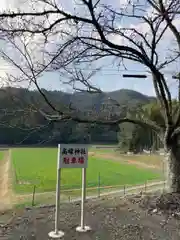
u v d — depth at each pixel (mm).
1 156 72750
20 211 9258
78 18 7227
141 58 8383
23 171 44219
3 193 25969
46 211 9062
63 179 34906
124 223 7844
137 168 48281
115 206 9258
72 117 9352
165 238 6941
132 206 9164
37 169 46781
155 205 8898
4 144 93812
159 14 7516
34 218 8336
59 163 7262
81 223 7516
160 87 9312
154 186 23000
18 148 96000
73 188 27953
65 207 9430
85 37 7469
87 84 8953
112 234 7160
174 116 10336
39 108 8812
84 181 7590
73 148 7402
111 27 7512
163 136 10250
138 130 59688
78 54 11375
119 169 46750
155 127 10477
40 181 33562
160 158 55125
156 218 8172
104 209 8977
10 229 7496
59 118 9172
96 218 8227
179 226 7645
